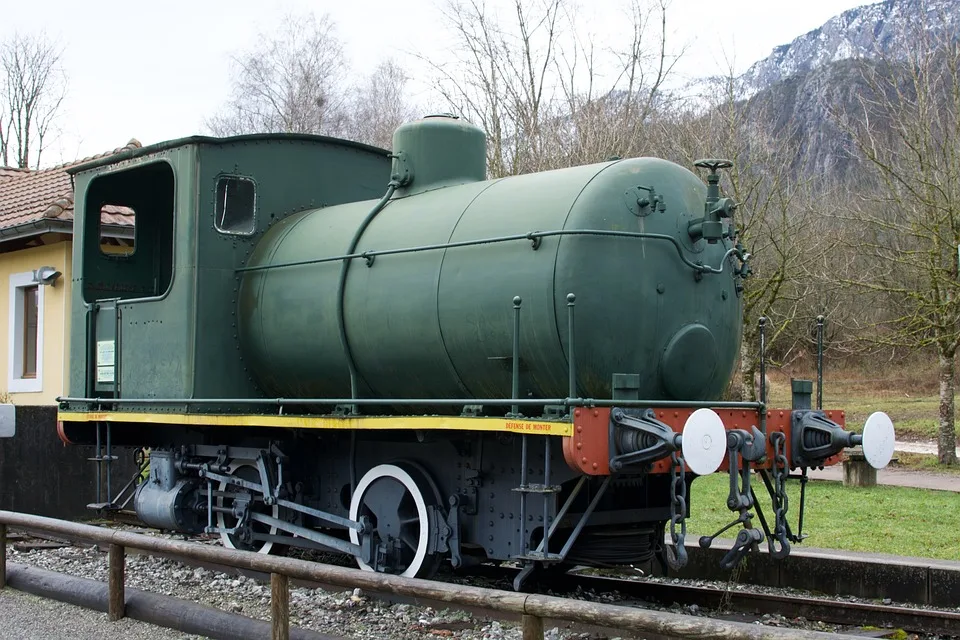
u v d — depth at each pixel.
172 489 9.30
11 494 12.23
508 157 22.30
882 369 37.12
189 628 6.31
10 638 6.38
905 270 23.12
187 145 8.84
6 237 15.89
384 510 7.64
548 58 21.59
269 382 8.88
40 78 45.94
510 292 6.74
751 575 8.58
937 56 19.80
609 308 6.52
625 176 6.81
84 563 9.12
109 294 10.46
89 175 10.14
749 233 19.44
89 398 9.75
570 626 6.36
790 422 7.09
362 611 6.96
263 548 8.66
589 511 6.25
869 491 14.41
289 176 9.42
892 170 19.34
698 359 6.94
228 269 8.91
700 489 14.67
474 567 8.69
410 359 7.47
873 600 7.89
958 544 9.59
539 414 7.02
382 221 8.05
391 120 34.12
